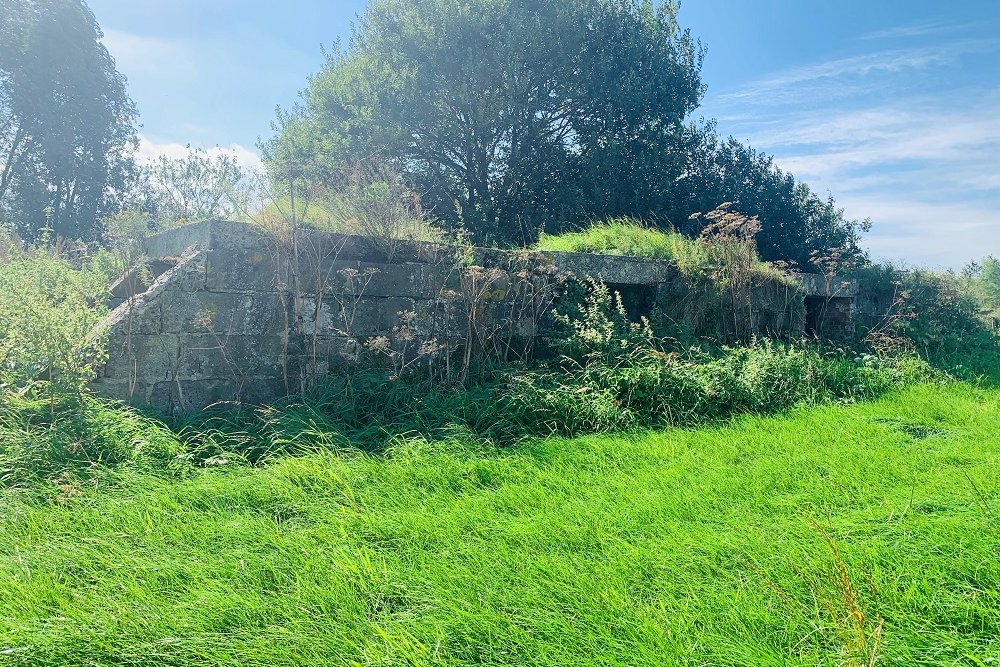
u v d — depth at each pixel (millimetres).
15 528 3441
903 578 2793
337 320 6613
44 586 2855
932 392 7855
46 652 2432
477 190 19734
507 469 4609
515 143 19406
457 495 4172
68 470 4156
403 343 6945
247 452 5016
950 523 3203
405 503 4000
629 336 7656
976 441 5395
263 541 3367
